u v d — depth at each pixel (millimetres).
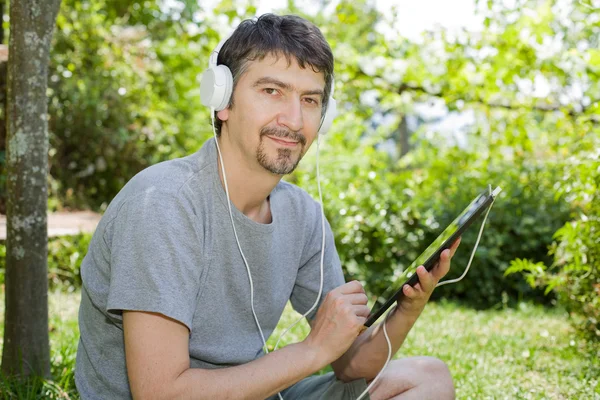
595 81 6445
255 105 1858
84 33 9359
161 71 9984
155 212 1753
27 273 2938
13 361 2951
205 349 1910
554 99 7273
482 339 4270
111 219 1834
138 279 1706
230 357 1943
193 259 1779
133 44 9945
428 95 7918
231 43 1908
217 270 1877
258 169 1899
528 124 7676
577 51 6215
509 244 6277
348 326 1805
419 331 4426
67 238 6102
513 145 7461
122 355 1913
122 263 1729
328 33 8703
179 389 1674
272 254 1969
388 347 2094
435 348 3945
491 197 1719
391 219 6484
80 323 2027
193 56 9047
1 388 2816
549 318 5098
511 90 7566
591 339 3893
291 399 2199
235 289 1929
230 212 1862
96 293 1874
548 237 6227
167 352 1688
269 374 1754
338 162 7863
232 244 1883
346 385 2076
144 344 1687
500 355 3832
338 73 7895
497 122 7625
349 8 8234
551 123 7781
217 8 7605
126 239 1744
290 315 4680
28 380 2857
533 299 6082
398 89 7953
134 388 1692
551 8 6488
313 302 2248
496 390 3090
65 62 9109
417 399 2010
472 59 7277
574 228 3785
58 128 8906
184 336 1728
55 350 3457
